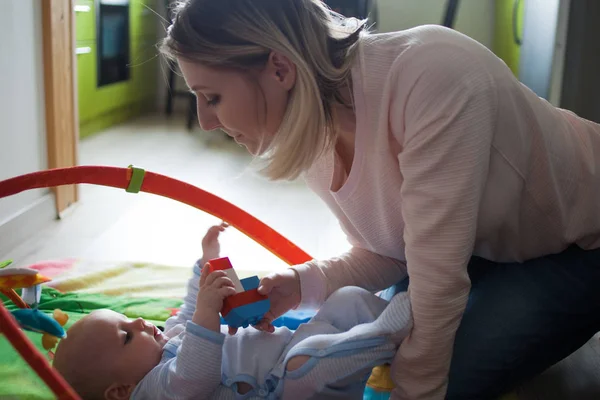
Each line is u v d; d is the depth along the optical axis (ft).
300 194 8.57
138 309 4.87
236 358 3.49
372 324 3.20
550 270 3.76
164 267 5.85
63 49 7.23
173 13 3.10
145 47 13.83
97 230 7.12
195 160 10.09
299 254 4.44
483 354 3.63
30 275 3.23
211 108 3.11
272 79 2.99
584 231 3.64
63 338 3.39
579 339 3.92
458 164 2.94
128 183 4.22
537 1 8.02
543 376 4.27
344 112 3.23
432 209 2.99
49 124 7.06
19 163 6.56
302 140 3.02
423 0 12.34
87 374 3.54
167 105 13.94
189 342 3.24
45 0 6.79
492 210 3.34
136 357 3.58
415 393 3.23
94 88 11.65
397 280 4.03
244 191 8.62
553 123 3.42
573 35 7.10
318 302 3.76
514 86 3.18
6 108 6.27
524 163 3.29
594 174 3.58
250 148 3.25
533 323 3.64
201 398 3.30
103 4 11.63
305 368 3.19
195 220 7.59
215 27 2.89
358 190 3.43
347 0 9.96
